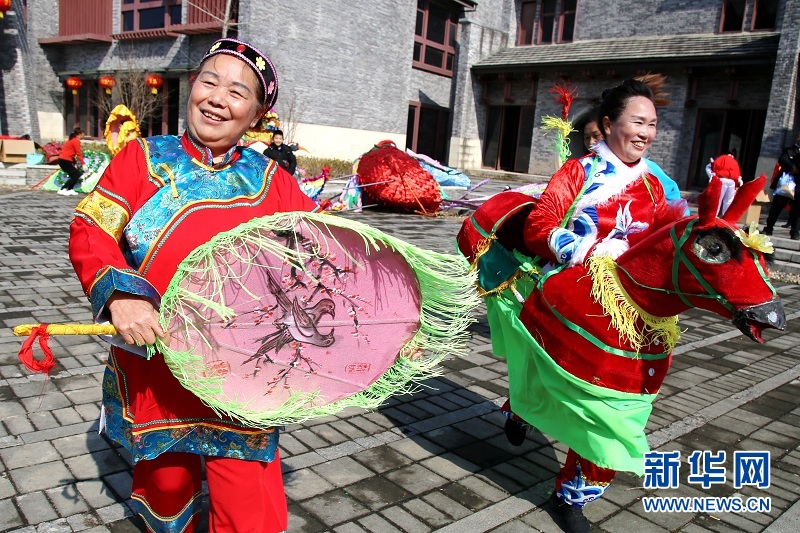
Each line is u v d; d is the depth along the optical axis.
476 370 4.81
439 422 3.88
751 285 2.22
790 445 3.85
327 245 2.07
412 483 3.16
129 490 2.90
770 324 2.18
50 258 7.20
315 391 2.20
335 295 2.13
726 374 5.09
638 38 20.02
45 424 3.45
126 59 19.89
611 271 2.57
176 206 1.99
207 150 2.08
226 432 2.05
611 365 2.55
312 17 18.30
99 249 1.84
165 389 2.00
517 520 2.89
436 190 12.70
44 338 1.73
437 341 2.35
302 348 2.14
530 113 22.41
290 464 3.26
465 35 22.52
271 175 2.20
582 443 2.66
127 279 1.78
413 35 21.81
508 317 3.10
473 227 3.31
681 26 19.12
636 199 2.83
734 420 4.18
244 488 2.10
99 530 2.60
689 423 4.10
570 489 2.78
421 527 2.79
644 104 2.74
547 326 2.73
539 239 2.81
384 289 2.19
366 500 2.98
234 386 2.08
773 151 15.77
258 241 1.92
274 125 11.33
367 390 2.30
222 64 2.03
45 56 22.16
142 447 2.00
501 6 24.09
